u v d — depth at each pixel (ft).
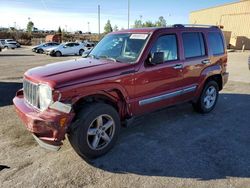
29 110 13.00
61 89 12.07
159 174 12.22
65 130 11.95
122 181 11.65
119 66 14.37
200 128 17.80
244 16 129.90
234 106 23.27
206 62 19.75
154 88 16.02
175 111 21.26
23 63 59.62
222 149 14.75
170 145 15.16
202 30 19.76
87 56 17.44
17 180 11.54
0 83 32.60
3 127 17.31
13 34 231.30
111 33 18.71
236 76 41.68
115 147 14.76
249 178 11.97
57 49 91.86
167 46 16.78
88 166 12.80
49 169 12.46
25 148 14.48
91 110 12.87
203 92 20.15
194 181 11.71
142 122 18.65
